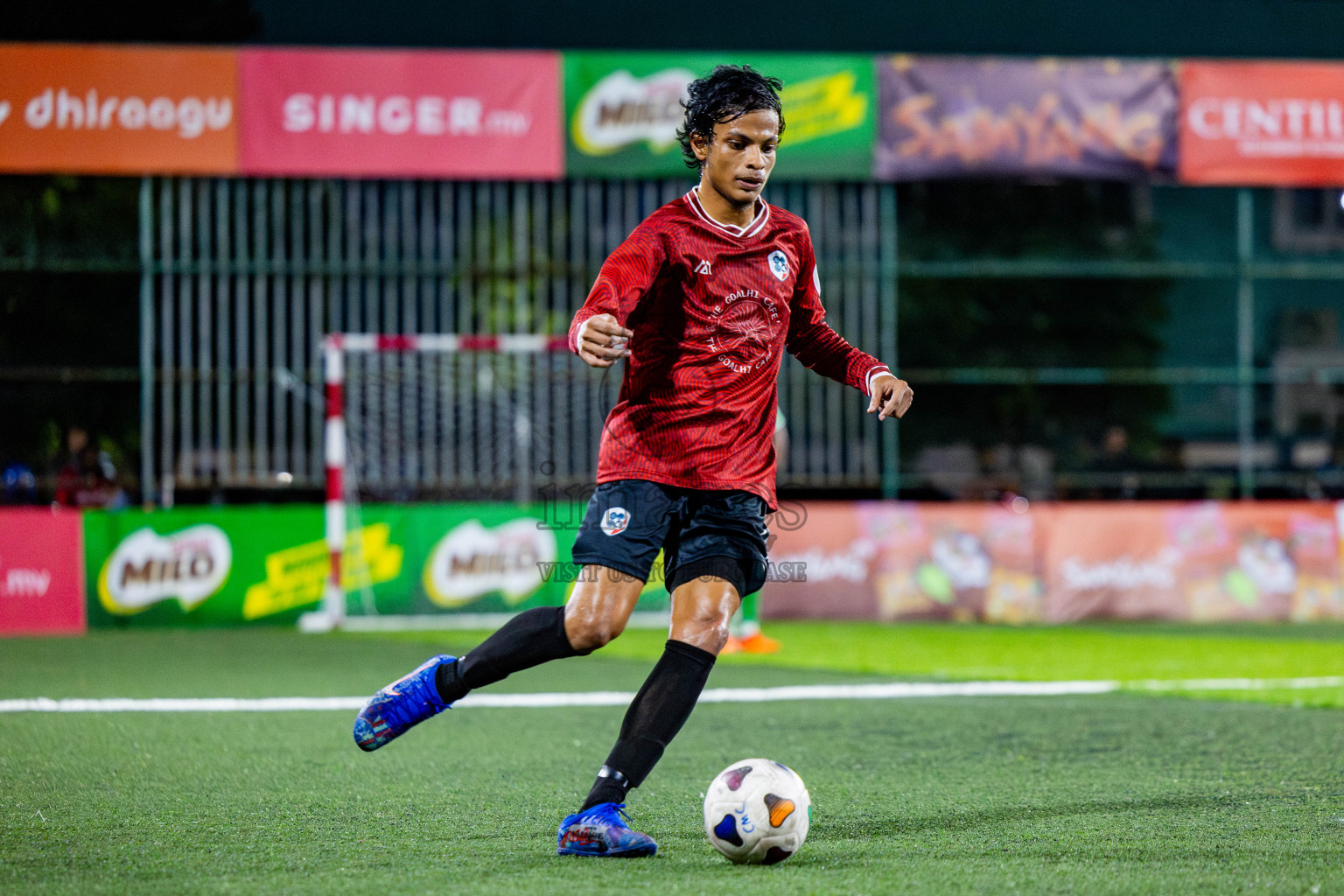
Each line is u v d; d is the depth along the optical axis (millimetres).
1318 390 51562
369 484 34000
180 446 32906
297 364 33531
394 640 28562
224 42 43938
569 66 32125
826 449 35031
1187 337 52906
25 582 30578
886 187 34469
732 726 16422
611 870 9047
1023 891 8461
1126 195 52719
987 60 33188
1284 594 34406
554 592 33312
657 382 9875
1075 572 33938
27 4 41156
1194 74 33875
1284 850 9727
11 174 33125
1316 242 52812
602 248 34344
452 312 35094
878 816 11023
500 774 13055
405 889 8523
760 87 9922
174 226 37688
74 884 8711
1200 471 45125
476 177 32000
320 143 31531
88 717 17109
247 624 31719
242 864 9250
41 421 38469
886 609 33562
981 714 17516
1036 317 52156
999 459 51156
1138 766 13625
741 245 9961
